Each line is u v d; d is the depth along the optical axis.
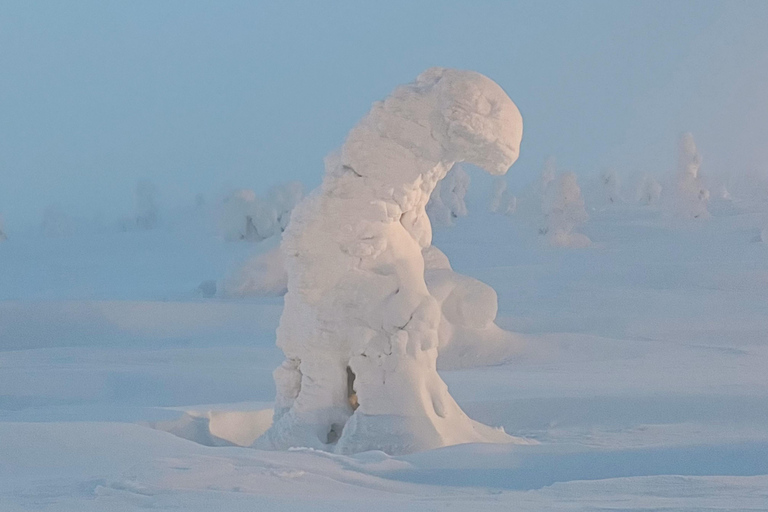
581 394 22.03
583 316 43.69
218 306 44.06
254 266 49.94
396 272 14.68
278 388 15.68
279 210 87.38
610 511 8.30
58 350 36.56
